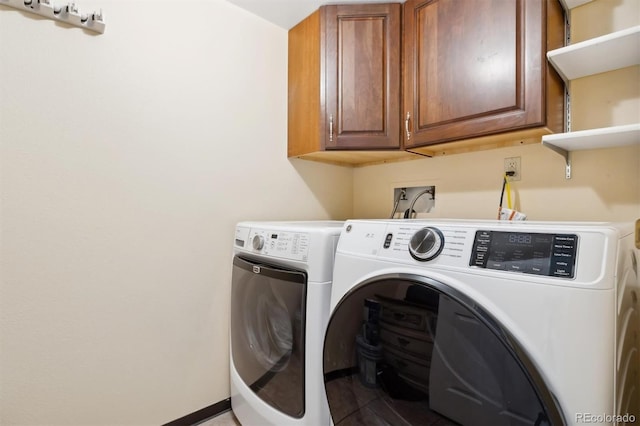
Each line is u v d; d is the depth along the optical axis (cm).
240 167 163
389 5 152
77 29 114
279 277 114
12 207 103
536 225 69
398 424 79
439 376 71
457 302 67
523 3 111
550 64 112
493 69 117
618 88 116
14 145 103
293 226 122
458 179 164
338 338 92
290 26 180
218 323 153
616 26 117
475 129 123
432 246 76
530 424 57
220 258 154
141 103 130
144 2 131
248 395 130
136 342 128
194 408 144
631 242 79
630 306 76
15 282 103
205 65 150
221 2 156
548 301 58
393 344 79
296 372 107
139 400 129
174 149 139
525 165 141
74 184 114
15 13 102
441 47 133
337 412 93
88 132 117
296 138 176
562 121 122
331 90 157
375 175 204
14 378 103
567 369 55
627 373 75
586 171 125
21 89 104
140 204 129
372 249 89
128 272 126
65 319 112
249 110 166
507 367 60
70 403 113
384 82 151
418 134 142
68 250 113
